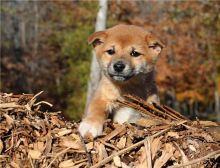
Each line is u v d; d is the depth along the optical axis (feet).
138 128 3.78
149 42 4.61
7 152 3.61
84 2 15.76
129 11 15.52
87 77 15.66
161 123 3.81
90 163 3.58
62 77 16.97
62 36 16.79
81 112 15.51
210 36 15.70
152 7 15.76
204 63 15.75
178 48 15.62
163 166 3.57
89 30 15.71
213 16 15.62
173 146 3.63
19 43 18.17
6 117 3.74
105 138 3.70
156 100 4.53
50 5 16.98
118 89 4.30
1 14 18.20
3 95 4.00
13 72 17.47
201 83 15.92
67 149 3.63
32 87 17.37
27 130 3.70
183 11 15.70
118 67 4.34
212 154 3.53
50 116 3.92
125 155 3.59
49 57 17.49
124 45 4.52
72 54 16.11
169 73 15.26
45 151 3.63
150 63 4.58
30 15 17.65
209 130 3.86
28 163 3.58
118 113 4.24
